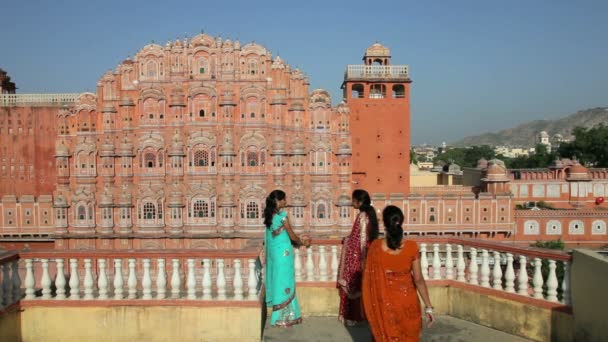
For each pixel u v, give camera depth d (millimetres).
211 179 41625
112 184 41562
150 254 8547
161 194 41156
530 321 8172
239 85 42312
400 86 50969
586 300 7254
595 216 50219
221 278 8500
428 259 11117
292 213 42438
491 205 48219
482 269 9047
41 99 47375
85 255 8555
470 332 8523
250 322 8219
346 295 8414
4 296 8031
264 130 42125
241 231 41625
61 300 8383
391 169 49844
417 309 6484
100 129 41906
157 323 8336
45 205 43781
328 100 43938
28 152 46375
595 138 81312
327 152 43125
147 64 42219
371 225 8055
